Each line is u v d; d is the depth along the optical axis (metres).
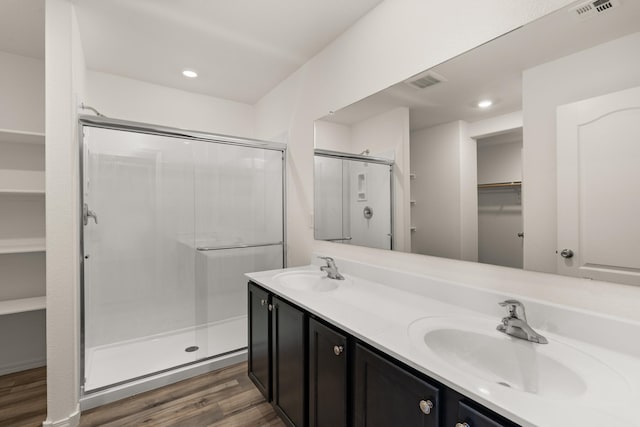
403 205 1.64
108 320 2.17
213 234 2.56
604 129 0.95
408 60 1.57
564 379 0.87
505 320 1.07
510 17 1.16
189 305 2.49
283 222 2.81
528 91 1.13
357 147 1.94
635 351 0.89
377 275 1.76
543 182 1.10
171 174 2.38
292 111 2.67
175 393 1.96
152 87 2.89
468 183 1.34
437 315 1.24
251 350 1.97
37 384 2.12
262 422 1.70
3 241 2.22
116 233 2.18
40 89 2.35
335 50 2.12
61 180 1.66
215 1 1.75
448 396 0.79
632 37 0.89
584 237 1.01
